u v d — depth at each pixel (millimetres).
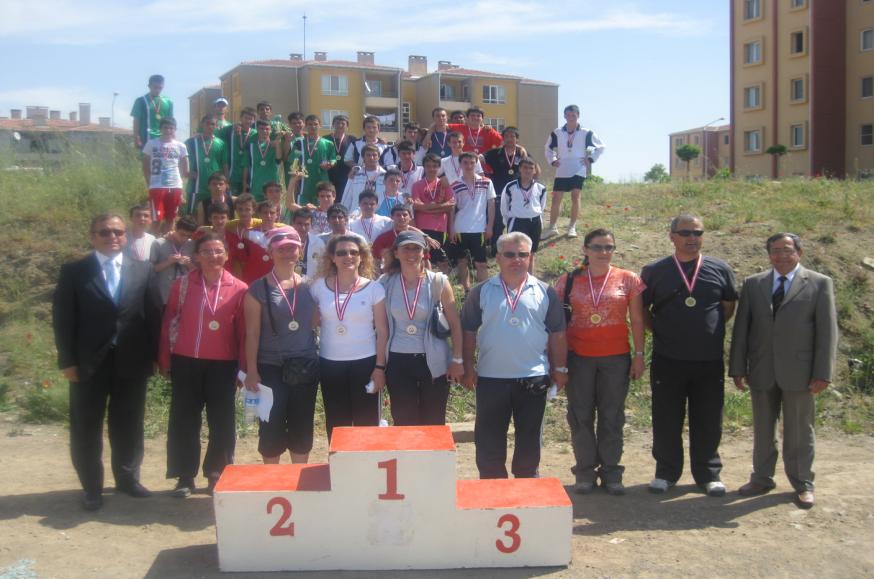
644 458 7676
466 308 6285
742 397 9062
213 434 6492
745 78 43125
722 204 14570
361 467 5020
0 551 5363
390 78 53969
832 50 38594
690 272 6523
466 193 10656
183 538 5652
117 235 6246
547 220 13844
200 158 11125
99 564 5199
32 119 41500
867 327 10211
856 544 5543
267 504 5027
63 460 7422
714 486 6531
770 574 5117
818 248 11688
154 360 6555
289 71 51594
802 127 40344
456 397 9211
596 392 6684
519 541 5133
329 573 5047
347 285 6289
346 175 11594
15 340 10234
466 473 7176
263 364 6238
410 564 5086
